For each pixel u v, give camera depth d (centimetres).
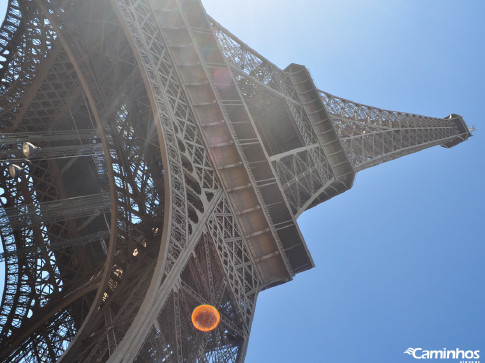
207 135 4553
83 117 5338
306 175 5803
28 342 4866
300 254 4950
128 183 4228
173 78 4497
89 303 4841
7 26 4903
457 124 12238
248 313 4091
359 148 7450
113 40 4234
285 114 6172
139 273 4025
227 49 5597
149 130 4266
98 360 2961
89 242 5050
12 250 4691
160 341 2770
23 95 4962
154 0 4762
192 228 3609
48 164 5319
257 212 4562
